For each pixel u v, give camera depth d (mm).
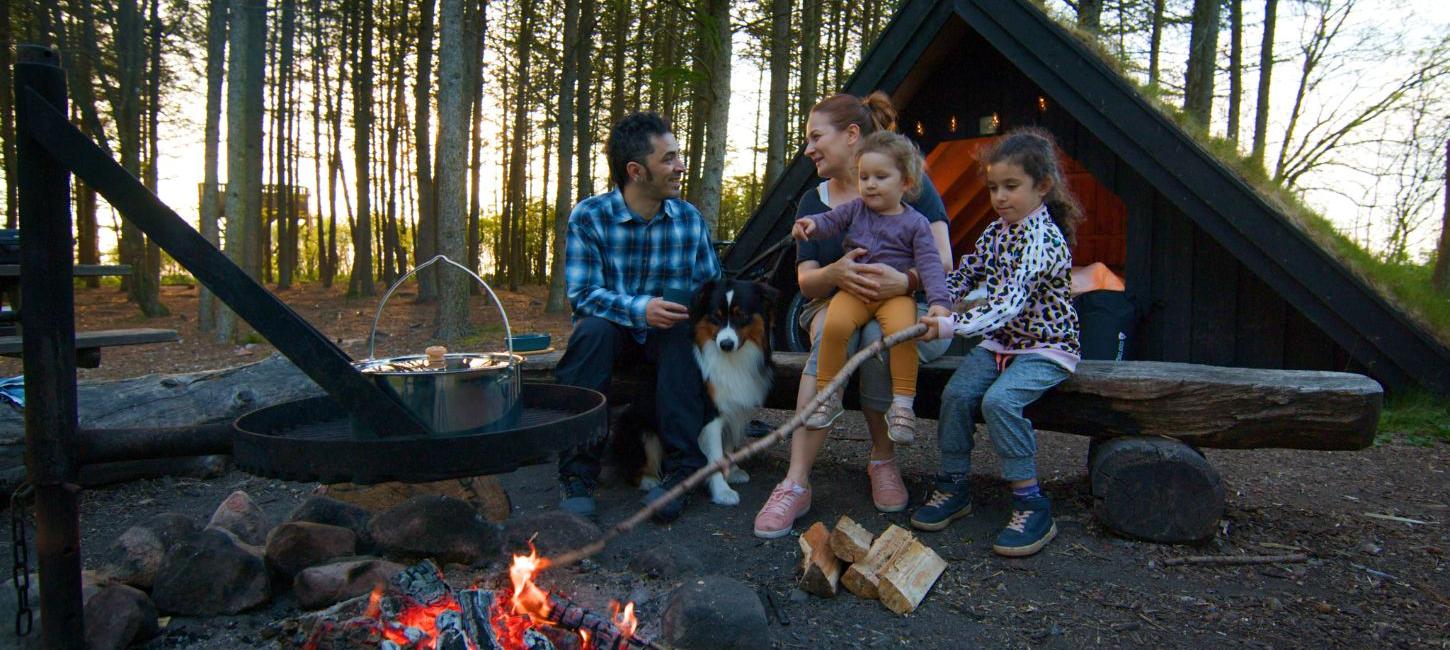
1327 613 2609
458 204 10562
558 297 15031
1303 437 3061
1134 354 6180
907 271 3219
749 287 3615
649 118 3592
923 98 6840
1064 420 3354
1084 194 8766
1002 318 2971
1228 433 3125
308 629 2211
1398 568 2971
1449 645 2402
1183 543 3096
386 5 19219
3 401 3760
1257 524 3375
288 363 4672
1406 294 5344
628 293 3736
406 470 1760
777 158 11023
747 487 3834
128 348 10180
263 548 2734
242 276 1802
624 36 16156
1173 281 6000
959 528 3301
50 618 2029
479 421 1958
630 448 3836
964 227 8539
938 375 3502
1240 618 2578
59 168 1944
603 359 3467
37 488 1996
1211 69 12188
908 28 6180
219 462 4227
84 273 4441
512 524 2791
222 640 2260
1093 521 3342
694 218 3818
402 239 25500
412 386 1896
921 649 2396
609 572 2658
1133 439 3201
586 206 3668
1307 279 5215
